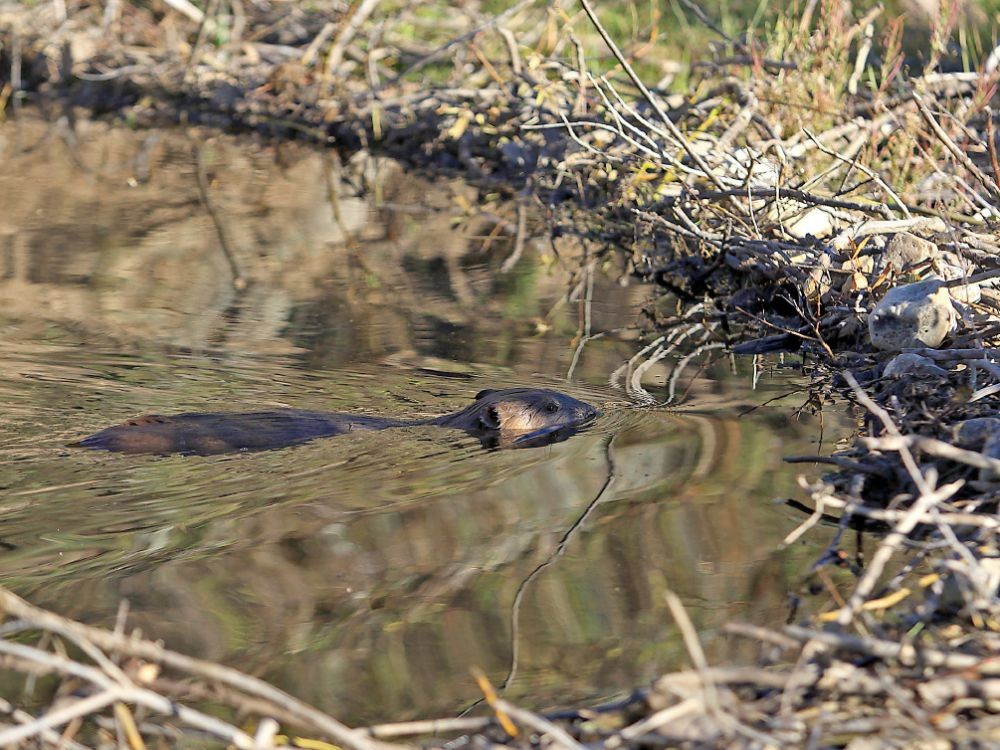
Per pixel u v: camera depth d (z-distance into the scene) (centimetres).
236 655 636
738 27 2503
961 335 1075
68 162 2255
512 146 2130
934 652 535
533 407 1012
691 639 486
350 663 630
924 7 2247
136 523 797
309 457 929
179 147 2423
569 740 492
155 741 564
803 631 538
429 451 950
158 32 2875
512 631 661
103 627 657
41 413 1028
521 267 1622
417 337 1295
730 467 900
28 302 1384
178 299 1417
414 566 738
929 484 682
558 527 796
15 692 602
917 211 1259
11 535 775
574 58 2266
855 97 1820
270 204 1967
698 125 1842
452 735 571
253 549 759
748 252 1388
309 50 2558
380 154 2392
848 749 508
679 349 1256
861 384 1085
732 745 504
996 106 1734
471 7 2731
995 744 501
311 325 1333
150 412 1040
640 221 1617
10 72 2917
